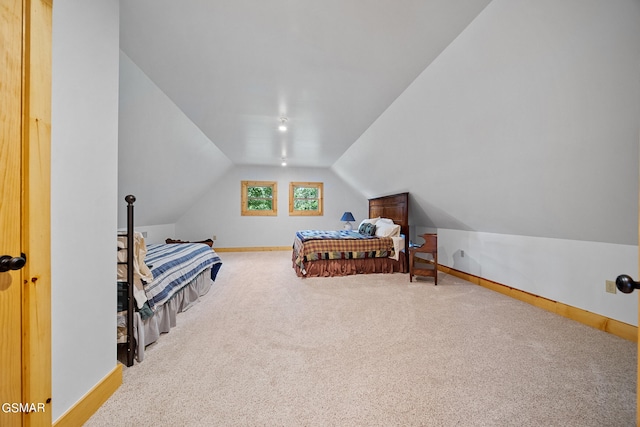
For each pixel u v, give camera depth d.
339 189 6.75
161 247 3.21
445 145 2.64
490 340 1.84
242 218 6.28
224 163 5.45
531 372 1.46
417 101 2.44
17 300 0.84
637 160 1.46
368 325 2.09
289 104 2.72
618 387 1.33
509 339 1.86
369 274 3.96
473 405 1.21
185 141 3.53
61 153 0.99
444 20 1.52
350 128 3.50
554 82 1.48
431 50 1.80
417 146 3.04
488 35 1.53
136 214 4.04
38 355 0.89
